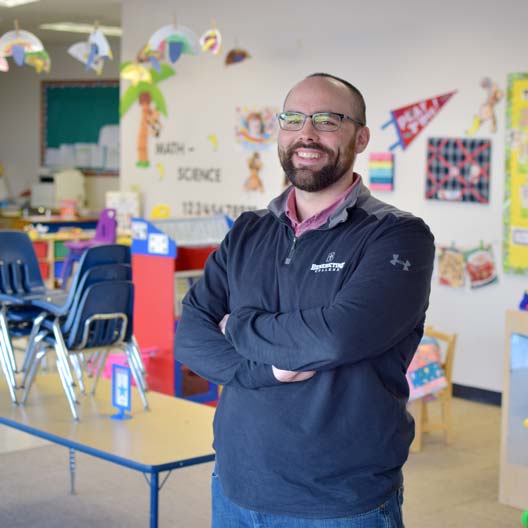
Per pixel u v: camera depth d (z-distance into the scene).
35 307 4.73
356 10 7.16
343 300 2.04
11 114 13.42
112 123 12.55
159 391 5.89
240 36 8.09
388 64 6.97
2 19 10.38
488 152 6.39
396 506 2.13
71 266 9.25
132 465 3.31
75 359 4.47
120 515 4.34
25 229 9.93
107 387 4.54
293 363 2.04
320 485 2.07
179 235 6.25
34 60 7.48
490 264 6.43
